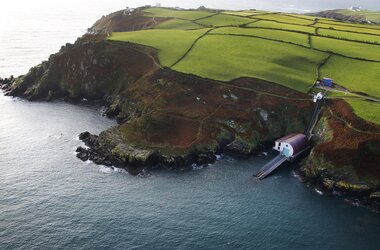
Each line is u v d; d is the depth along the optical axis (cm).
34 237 7638
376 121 10725
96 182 9531
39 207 8506
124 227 8031
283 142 10969
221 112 11938
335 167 9931
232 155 11056
